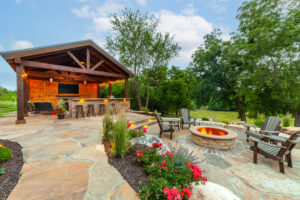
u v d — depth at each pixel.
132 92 17.52
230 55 11.98
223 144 4.09
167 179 1.97
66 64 10.80
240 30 13.01
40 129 4.70
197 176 1.93
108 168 2.34
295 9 9.35
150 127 6.86
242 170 2.94
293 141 2.72
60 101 6.75
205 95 15.74
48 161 2.49
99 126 5.24
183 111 7.00
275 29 9.73
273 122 4.59
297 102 9.84
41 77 10.30
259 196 2.16
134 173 2.24
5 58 5.20
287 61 9.95
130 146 3.06
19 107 5.54
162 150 3.21
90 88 13.91
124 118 3.25
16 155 2.67
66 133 4.27
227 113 24.78
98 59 10.16
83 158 2.65
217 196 1.90
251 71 11.81
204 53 15.28
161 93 18.28
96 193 1.75
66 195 1.69
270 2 10.47
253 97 12.55
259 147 3.31
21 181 1.90
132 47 13.47
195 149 4.13
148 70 15.05
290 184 2.46
